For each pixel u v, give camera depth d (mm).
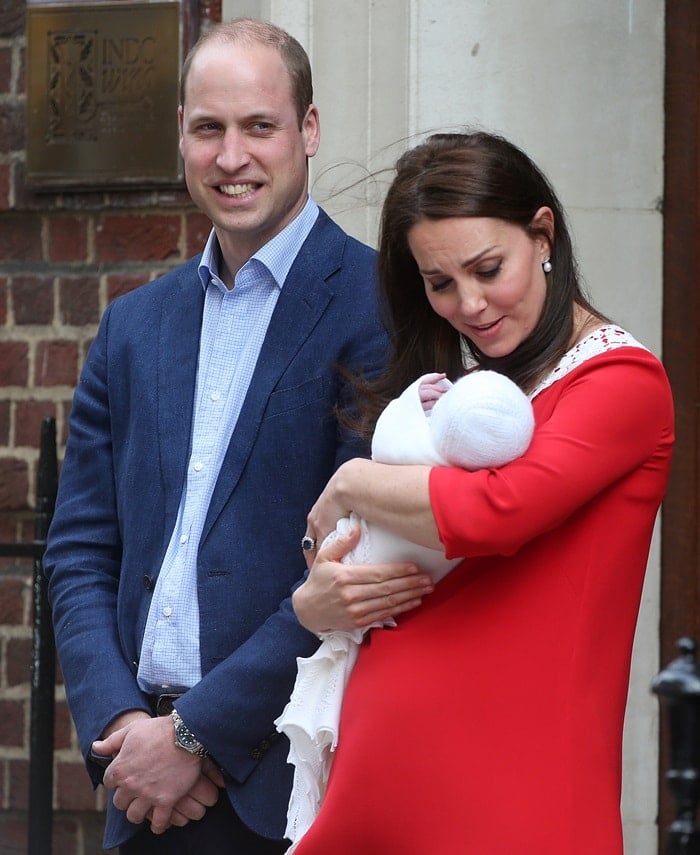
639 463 7957
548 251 8398
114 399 10578
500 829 7668
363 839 7973
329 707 8359
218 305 10422
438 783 7789
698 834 5930
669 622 12602
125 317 10766
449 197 8016
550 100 12383
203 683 9484
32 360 15125
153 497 10117
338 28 12727
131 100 14766
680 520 12578
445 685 7875
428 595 8281
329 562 8344
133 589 10117
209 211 10227
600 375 7922
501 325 8211
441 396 8336
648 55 12367
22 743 15016
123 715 9773
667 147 12414
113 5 14805
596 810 7770
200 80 10141
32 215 15148
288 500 9828
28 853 12930
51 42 14922
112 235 15000
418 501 7828
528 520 7633
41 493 12766
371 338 9922
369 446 9484
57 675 14953
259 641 9477
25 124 15008
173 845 9930
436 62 12484
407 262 8781
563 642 7828
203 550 9836
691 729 5914
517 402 7797
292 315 10086
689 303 12430
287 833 8586
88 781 14844
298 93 10328
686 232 12398
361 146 12703
